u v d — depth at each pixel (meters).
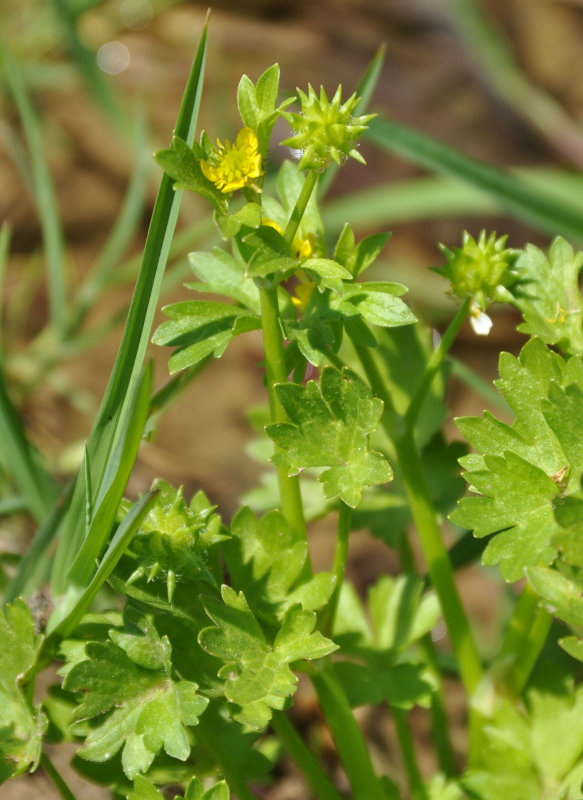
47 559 0.58
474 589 0.69
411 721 0.64
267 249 0.52
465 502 0.52
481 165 0.66
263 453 0.60
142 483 0.72
